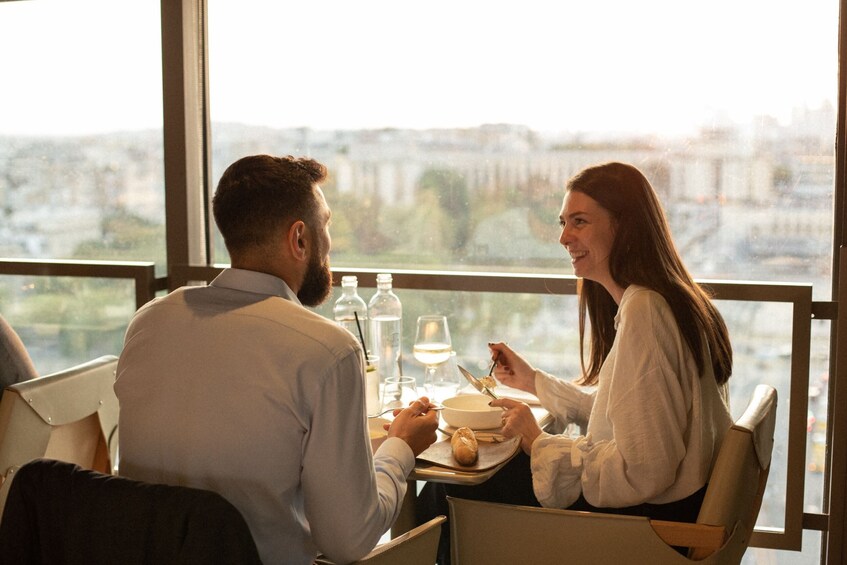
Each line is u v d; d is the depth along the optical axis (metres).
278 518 1.39
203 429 1.37
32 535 1.27
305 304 1.62
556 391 2.21
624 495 1.78
